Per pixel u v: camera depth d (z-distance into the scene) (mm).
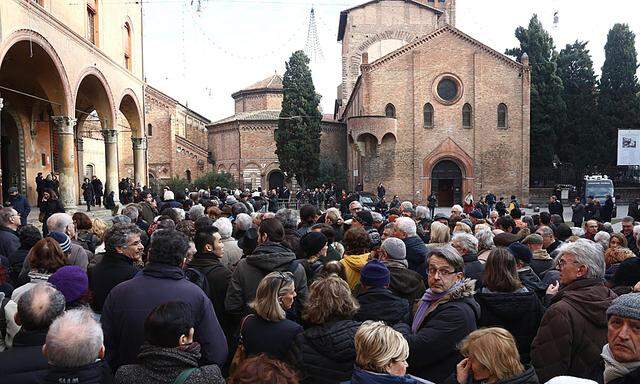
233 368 4012
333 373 3654
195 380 2844
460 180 41688
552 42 46406
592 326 3682
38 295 3492
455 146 41000
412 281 4980
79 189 30250
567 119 46594
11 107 24578
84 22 21953
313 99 45594
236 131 52844
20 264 6180
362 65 40688
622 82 46156
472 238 5969
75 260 6043
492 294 4234
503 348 2795
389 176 40375
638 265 4660
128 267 4898
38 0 17906
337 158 51188
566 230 9250
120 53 26641
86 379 2871
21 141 25344
